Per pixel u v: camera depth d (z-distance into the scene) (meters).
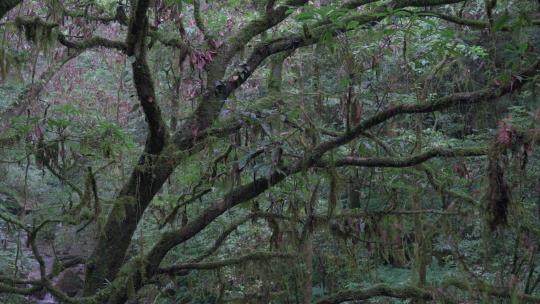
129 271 4.47
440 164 5.09
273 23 5.00
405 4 4.71
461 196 4.23
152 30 4.52
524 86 3.70
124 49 4.20
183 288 7.24
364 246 4.98
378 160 4.12
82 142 4.27
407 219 5.49
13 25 3.89
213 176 4.51
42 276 4.29
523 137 3.16
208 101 4.68
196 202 6.38
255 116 4.20
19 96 5.51
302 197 4.80
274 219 4.78
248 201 4.73
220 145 5.07
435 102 3.73
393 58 5.56
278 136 4.25
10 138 4.30
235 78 4.70
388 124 6.03
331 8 3.46
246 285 6.27
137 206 4.57
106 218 5.07
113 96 8.21
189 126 4.61
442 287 4.25
